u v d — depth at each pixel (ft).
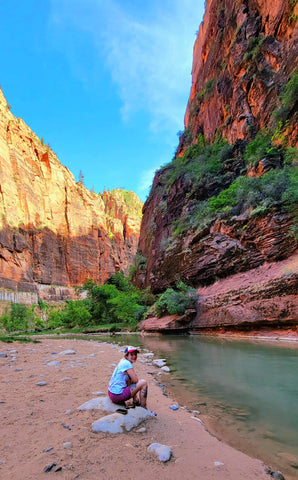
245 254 56.75
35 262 303.27
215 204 74.74
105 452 8.56
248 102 86.84
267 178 56.65
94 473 7.40
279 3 75.92
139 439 9.69
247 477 7.49
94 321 129.70
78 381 18.49
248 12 97.09
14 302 225.56
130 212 638.94
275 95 71.51
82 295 337.11
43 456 8.23
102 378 19.39
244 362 25.36
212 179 91.20
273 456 9.26
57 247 344.69
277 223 49.57
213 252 66.90
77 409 12.53
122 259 521.24
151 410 13.37
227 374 21.39
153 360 30.68
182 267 81.66
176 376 22.07
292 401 14.52
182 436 10.23
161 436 10.09
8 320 179.42
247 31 92.73
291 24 70.54
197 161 107.76
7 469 7.52
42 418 11.55
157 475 7.42
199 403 15.05
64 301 308.40
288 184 50.65
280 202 50.29
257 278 48.88
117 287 175.63
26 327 181.16
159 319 75.46
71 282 351.87
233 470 7.87
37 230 314.55
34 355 31.24
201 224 75.82
